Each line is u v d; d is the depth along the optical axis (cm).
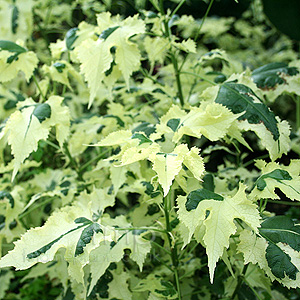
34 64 55
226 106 48
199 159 41
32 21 78
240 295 57
